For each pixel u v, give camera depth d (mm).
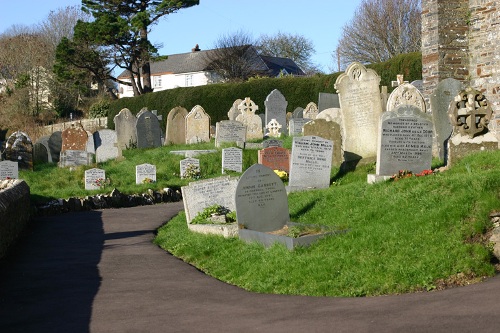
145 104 56719
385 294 9078
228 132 29297
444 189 11992
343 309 8367
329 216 12922
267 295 9711
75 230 17359
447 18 19578
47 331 8195
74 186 25047
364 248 10523
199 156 27359
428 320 7355
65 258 13406
